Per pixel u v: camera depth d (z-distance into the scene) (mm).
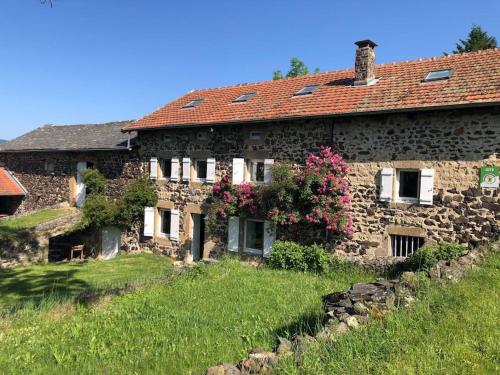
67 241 17891
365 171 10789
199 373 4426
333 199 10938
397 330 4492
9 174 22531
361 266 9867
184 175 14695
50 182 20297
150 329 6004
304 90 13195
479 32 26984
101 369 4719
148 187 15875
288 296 7484
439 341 4250
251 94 14734
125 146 16453
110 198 17422
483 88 9242
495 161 9062
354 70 13070
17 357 5180
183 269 10500
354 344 4156
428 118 9906
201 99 16234
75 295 8977
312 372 3699
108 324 6352
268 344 5238
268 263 11250
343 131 11148
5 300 9633
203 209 14211
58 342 5703
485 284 5980
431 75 10906
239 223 13062
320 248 10523
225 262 11234
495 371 3732
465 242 9398
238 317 6410
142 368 4707
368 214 10727
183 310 6828
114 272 13031
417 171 10289
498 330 4484
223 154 13672
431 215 9852
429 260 8719
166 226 15969
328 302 6547
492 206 9102
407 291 5805
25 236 15188
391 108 9922
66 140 20297
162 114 16078
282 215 11539
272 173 11797
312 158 11359
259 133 12789
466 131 9414
